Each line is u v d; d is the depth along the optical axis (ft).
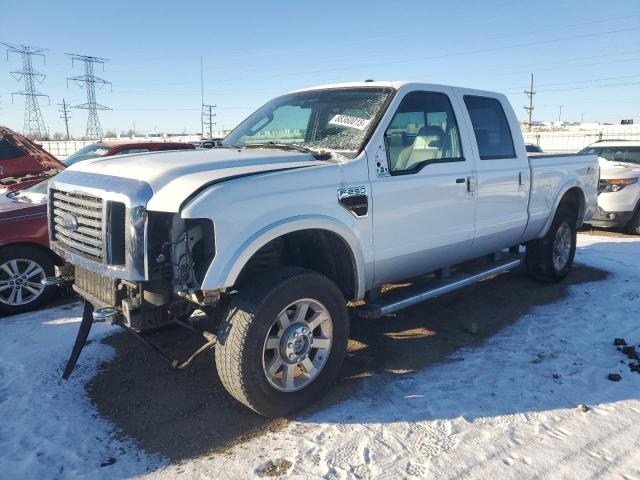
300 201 11.24
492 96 17.30
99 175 11.43
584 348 14.84
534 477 9.32
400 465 9.64
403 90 14.07
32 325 16.79
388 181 13.05
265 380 10.81
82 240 11.38
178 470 9.62
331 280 12.49
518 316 17.49
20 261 18.01
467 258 16.44
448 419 11.16
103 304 11.52
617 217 32.27
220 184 10.22
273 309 10.66
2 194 21.76
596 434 10.61
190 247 10.36
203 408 11.84
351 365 13.89
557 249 20.76
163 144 30.32
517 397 12.09
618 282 21.31
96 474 9.53
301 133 14.49
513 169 17.25
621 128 117.80
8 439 10.60
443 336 15.85
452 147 15.34
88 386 12.83
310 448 10.16
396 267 13.78
